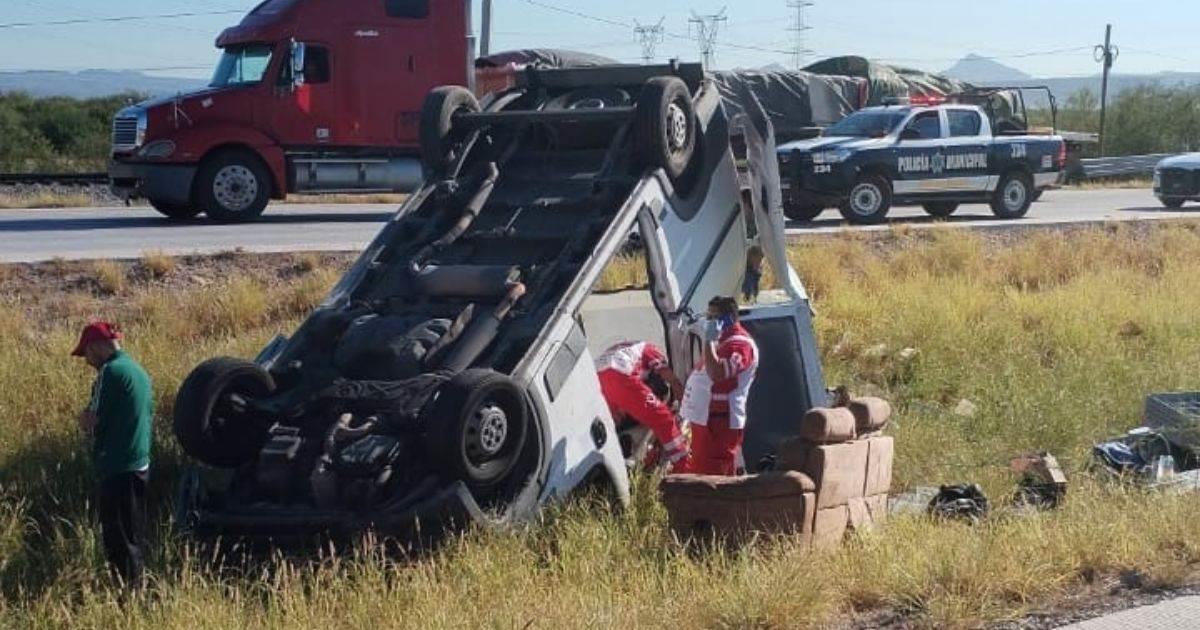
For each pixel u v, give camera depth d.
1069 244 22.48
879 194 24.91
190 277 16.52
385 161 24.11
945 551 7.65
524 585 7.56
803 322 10.89
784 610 6.88
